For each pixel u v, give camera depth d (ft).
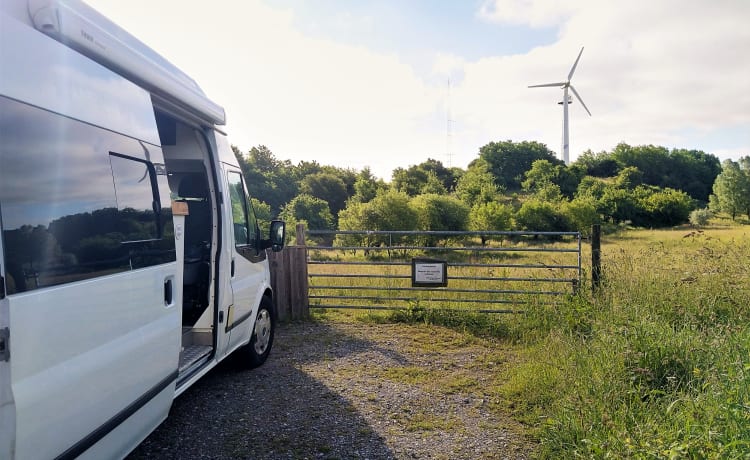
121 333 8.52
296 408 14.38
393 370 17.83
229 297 14.79
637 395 11.98
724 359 13.03
